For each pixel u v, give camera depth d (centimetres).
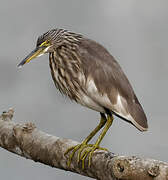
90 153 492
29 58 612
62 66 607
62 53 609
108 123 590
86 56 600
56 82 627
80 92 604
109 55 616
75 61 600
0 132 589
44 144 543
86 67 595
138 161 421
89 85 592
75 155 517
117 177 429
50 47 614
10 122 600
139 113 599
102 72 594
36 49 617
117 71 604
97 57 600
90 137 588
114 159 455
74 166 518
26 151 558
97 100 593
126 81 607
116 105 589
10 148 578
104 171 473
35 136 555
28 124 569
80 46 608
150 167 411
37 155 548
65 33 614
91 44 615
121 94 594
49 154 537
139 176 417
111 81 593
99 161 480
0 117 612
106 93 589
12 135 573
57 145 532
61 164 530
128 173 421
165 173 405
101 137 573
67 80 607
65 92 623
